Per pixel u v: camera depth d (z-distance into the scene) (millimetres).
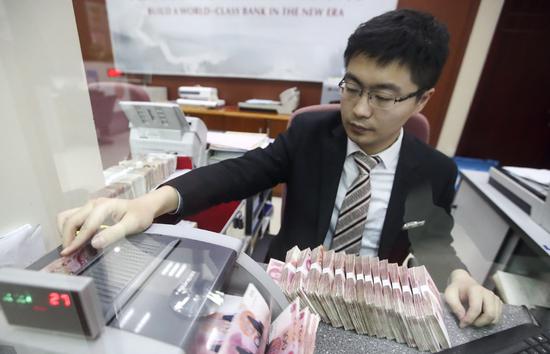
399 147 774
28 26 495
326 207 776
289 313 376
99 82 1439
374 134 663
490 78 2113
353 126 668
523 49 1994
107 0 2178
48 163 564
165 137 1073
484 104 2186
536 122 2139
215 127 2217
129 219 433
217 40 2307
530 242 817
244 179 779
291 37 2197
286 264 500
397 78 566
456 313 466
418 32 545
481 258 1027
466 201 1256
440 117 2170
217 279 339
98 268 329
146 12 2281
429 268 678
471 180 1236
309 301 435
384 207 783
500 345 410
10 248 467
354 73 595
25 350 243
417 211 776
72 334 245
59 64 562
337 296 427
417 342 411
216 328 313
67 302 233
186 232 420
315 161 813
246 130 2170
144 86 2375
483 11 1881
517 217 922
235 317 335
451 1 1908
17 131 497
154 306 285
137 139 1084
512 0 1897
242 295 382
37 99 529
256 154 840
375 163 751
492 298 484
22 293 237
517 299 751
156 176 897
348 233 760
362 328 430
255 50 2287
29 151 522
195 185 649
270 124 2117
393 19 568
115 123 1139
